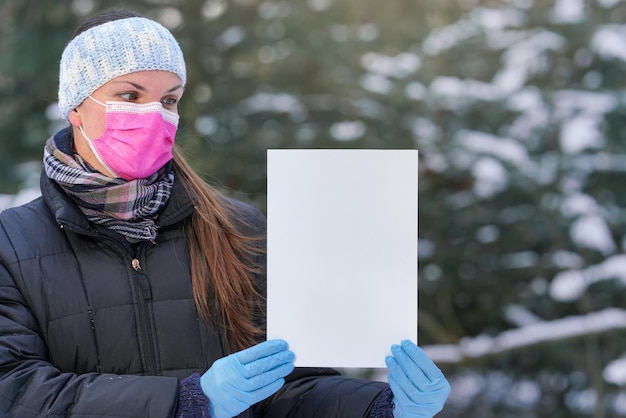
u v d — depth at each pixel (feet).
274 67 15.19
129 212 4.75
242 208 5.46
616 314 13.12
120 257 4.78
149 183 4.92
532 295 13.79
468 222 13.80
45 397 4.15
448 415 13.43
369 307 4.58
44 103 14.85
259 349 4.40
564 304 13.58
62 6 14.58
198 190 5.09
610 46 13.52
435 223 13.83
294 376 5.28
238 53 15.47
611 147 13.42
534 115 13.75
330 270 4.60
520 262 13.70
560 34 14.20
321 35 15.44
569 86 14.14
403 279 4.58
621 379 12.95
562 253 13.50
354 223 4.61
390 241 4.60
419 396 4.38
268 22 15.58
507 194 13.60
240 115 15.02
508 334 13.39
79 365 4.58
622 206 13.58
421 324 13.83
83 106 4.92
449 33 14.85
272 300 4.60
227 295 4.88
